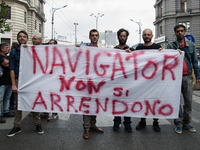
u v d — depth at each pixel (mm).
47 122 3816
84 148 2719
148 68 3225
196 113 4473
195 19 27906
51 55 3230
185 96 3326
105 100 3211
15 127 3162
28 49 3225
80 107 3197
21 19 25109
